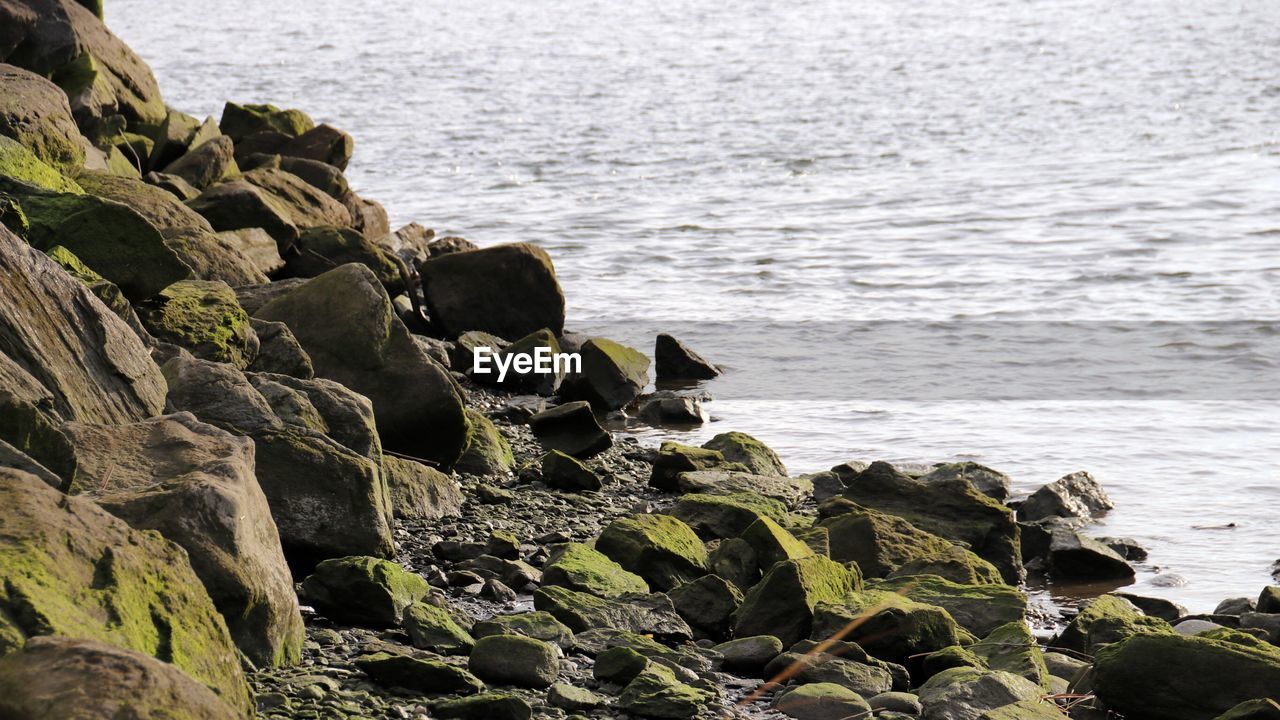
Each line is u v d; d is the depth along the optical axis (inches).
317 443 483.5
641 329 1109.1
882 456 773.3
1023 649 443.5
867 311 1174.3
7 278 427.2
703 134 2628.0
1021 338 1071.0
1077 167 2128.4
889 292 1254.3
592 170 2186.3
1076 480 678.5
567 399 882.8
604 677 399.9
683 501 601.3
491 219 1704.0
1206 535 633.6
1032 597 561.0
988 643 452.4
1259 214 1647.4
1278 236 1503.4
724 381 959.6
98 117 1055.6
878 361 1009.5
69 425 380.5
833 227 1628.9
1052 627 518.3
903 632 440.8
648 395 903.7
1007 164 2191.2
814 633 445.4
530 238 1565.0
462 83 3631.9
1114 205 1744.6
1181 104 2945.4
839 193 1919.3
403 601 435.2
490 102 3201.3
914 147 2431.1
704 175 2127.2
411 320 964.6
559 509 610.5
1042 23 5472.4
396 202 1852.9
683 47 4808.1
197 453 382.9
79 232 577.9
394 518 555.2
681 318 1148.5
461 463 663.1
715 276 1338.6
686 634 454.0
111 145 1049.5
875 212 1743.4
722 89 3474.4
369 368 621.6
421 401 615.2
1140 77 3518.7
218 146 1087.6
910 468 730.8
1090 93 3211.1
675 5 7012.8
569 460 660.1
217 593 343.3
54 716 211.6
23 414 355.6
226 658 298.7
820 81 3641.7
